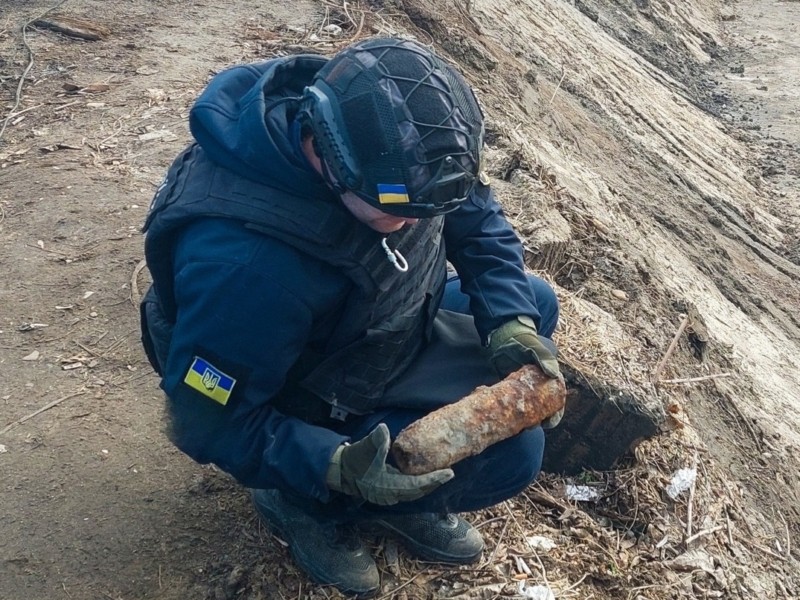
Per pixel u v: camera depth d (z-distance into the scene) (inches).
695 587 123.5
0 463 121.0
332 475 81.0
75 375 138.6
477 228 97.0
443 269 94.0
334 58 76.2
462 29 336.5
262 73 86.2
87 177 194.2
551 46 439.8
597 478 134.6
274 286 76.2
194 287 77.5
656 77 581.0
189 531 111.4
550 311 108.0
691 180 436.5
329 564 100.8
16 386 135.9
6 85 240.7
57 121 221.5
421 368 95.9
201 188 79.4
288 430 83.0
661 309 200.8
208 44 268.5
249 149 76.5
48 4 292.5
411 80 72.4
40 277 160.7
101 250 168.9
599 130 403.5
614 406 129.6
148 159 202.8
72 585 104.9
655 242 290.0
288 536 103.1
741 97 645.3
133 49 262.8
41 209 181.5
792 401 258.5
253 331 77.3
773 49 767.1
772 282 383.6
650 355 177.5
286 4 303.3
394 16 310.8
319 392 88.5
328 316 82.6
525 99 333.7
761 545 148.3
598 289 186.7
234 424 81.8
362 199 73.6
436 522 105.5
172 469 120.7
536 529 119.3
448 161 72.1
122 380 137.8
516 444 94.7
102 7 291.6
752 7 890.7
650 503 132.5
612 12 663.8
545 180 207.0
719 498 147.6
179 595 104.0
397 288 84.4
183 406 81.9
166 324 90.6
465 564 108.4
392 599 103.3
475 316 97.8
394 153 71.0
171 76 245.3
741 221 429.4
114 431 127.4
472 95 77.4
